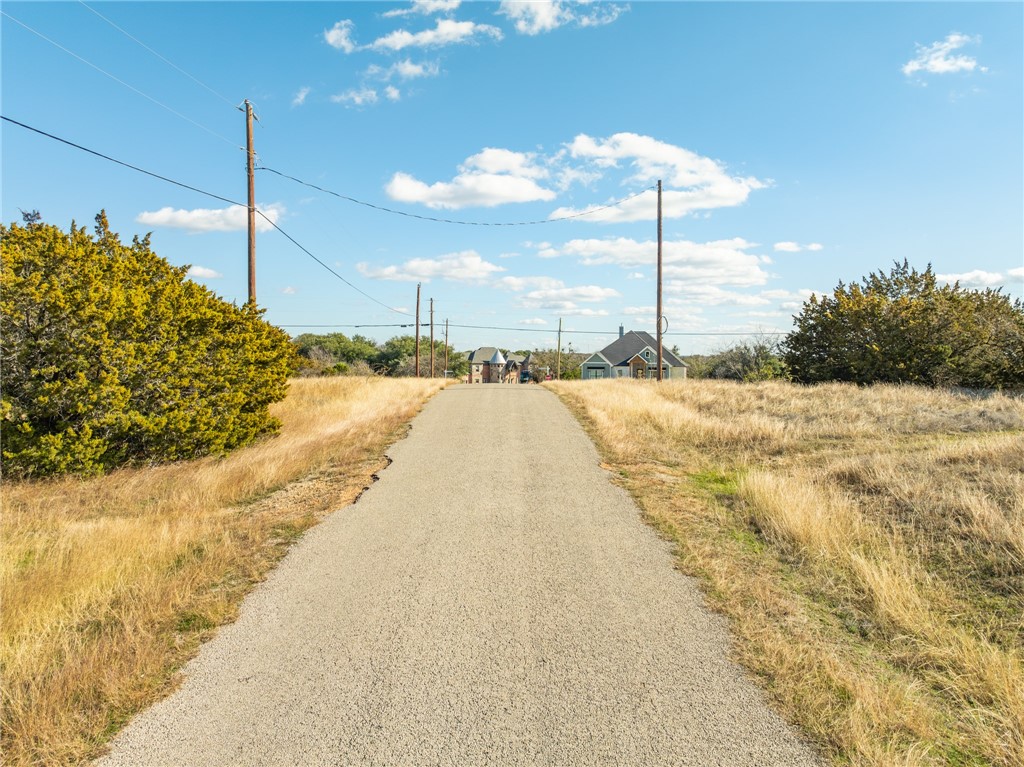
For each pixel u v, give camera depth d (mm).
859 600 5000
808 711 3453
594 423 14867
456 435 13539
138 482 9039
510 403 19734
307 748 3191
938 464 8992
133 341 10320
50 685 3670
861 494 8039
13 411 8922
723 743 3193
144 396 10477
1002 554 5598
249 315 14109
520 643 4316
